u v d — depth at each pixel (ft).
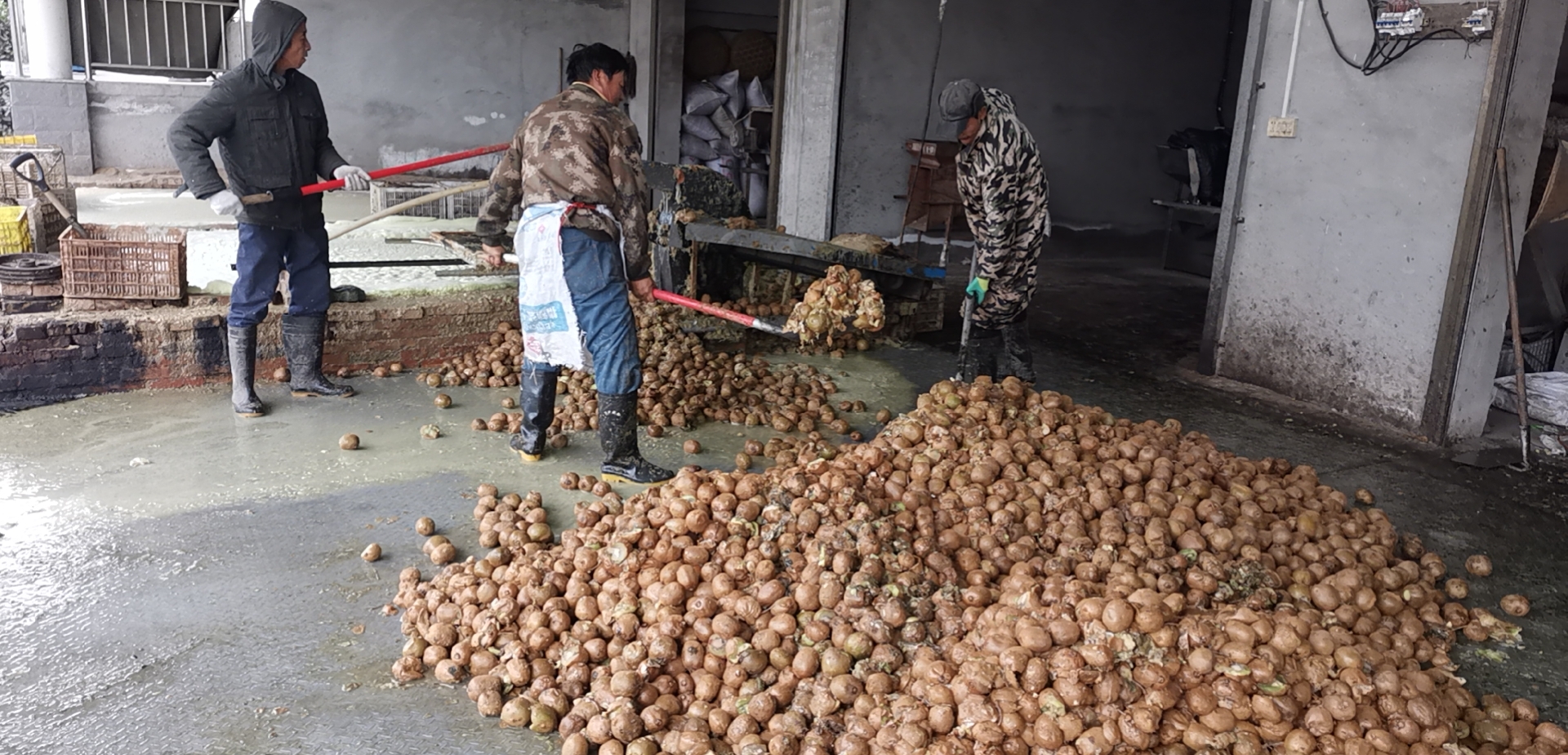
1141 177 36.42
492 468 14.14
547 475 13.96
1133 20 34.60
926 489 11.77
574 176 12.57
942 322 24.40
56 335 15.69
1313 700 8.39
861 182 31.63
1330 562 11.22
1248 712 8.20
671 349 18.33
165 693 8.85
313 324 16.49
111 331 16.07
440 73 39.52
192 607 10.23
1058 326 24.80
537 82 40.98
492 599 9.95
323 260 16.20
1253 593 10.34
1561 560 12.69
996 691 8.26
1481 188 15.65
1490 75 15.31
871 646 8.96
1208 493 12.19
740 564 9.88
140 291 16.56
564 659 9.13
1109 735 7.90
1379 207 17.28
